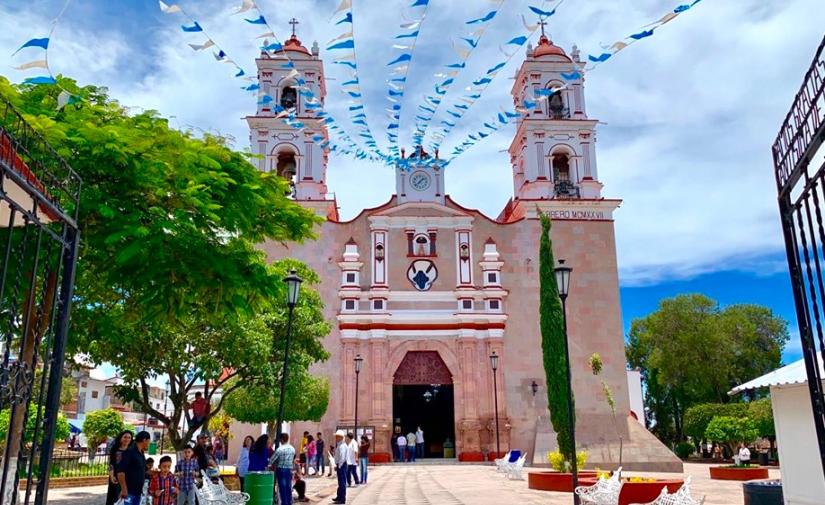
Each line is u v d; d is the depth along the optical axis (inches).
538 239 1486.2
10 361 244.5
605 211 1494.8
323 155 1541.6
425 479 1021.8
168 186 423.5
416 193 1536.7
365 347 1414.9
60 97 379.6
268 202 511.2
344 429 1342.3
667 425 2246.6
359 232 1504.7
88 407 2728.8
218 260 428.8
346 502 725.3
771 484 542.6
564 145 1530.5
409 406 1756.9
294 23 1582.2
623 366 1402.6
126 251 378.3
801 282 219.9
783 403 434.3
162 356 697.6
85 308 554.3
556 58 1551.4
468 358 1412.4
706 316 1952.5
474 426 1363.2
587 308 1433.3
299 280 657.0
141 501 438.9
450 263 1488.7
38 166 232.4
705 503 706.8
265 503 559.5
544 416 1380.4
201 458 630.5
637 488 581.0
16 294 208.5
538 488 845.2
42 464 230.4
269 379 803.4
